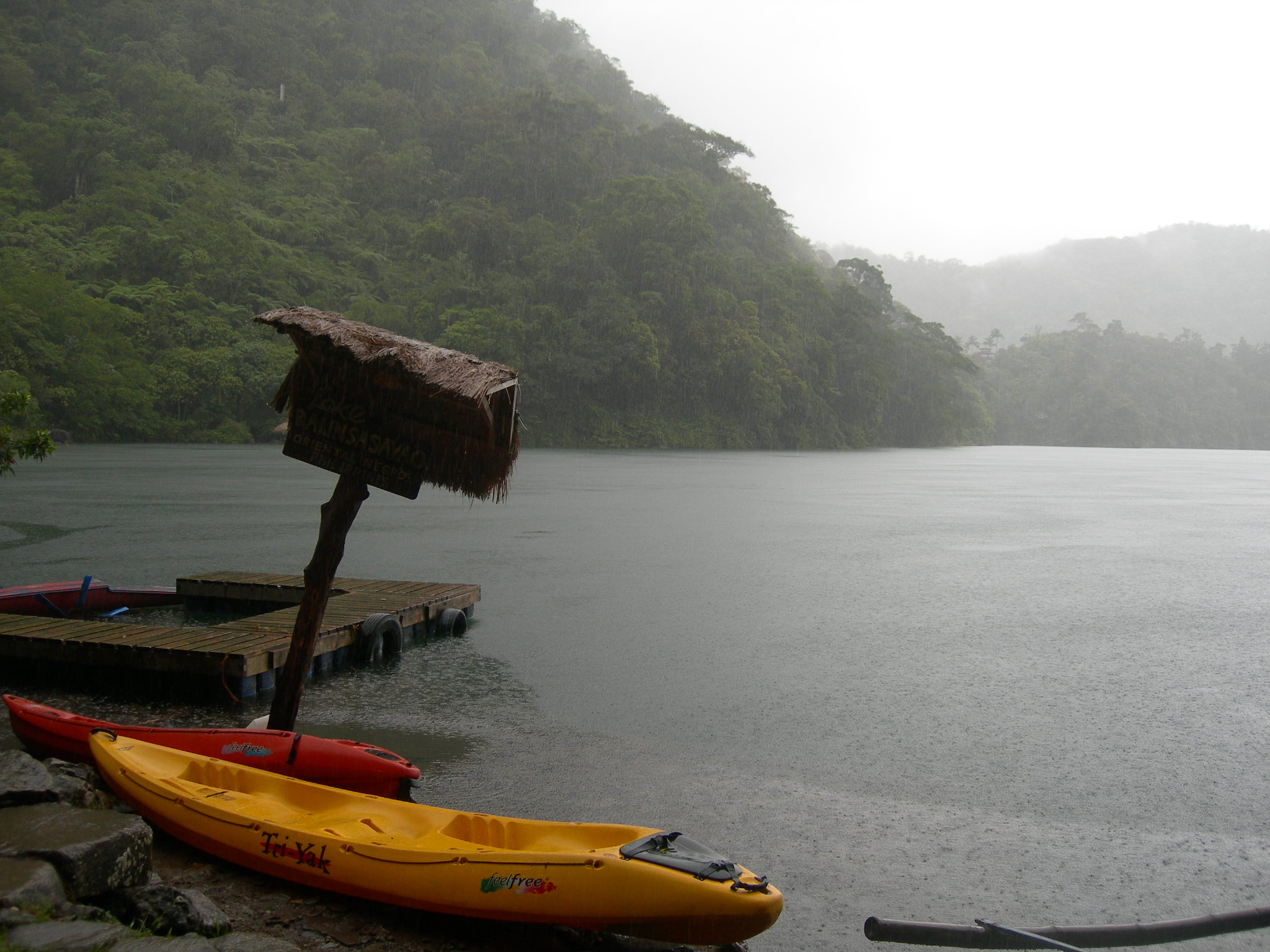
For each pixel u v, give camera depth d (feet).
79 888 14.10
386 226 367.45
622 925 15.35
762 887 15.20
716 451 320.09
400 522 87.20
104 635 33.32
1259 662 40.52
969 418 485.15
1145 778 27.27
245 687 31.07
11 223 284.20
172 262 276.62
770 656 40.09
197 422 248.93
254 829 17.61
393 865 16.31
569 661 38.50
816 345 373.40
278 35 460.96
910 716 32.42
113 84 392.27
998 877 21.11
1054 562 70.18
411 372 21.09
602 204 348.79
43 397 213.46
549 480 152.97
